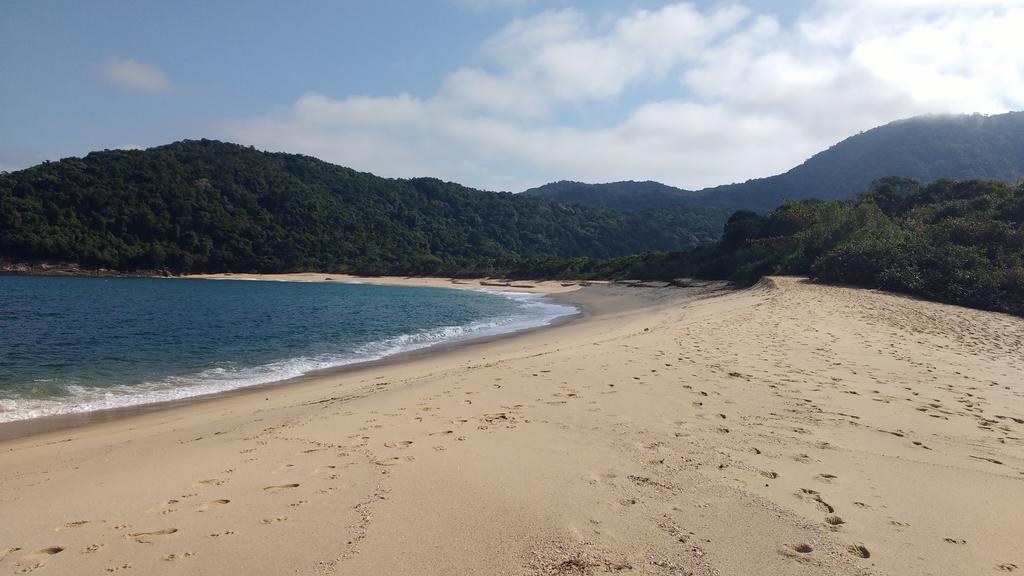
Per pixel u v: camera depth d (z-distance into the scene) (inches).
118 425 311.7
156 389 420.8
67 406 366.6
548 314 1088.2
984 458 194.1
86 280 2400.3
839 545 132.9
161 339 716.7
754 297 909.2
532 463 186.9
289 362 541.3
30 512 157.6
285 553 129.3
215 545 134.1
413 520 144.9
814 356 390.6
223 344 673.0
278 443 217.8
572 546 131.0
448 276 3056.1
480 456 194.4
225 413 319.6
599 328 727.7
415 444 209.6
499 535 136.4
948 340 475.8
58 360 554.3
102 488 176.1
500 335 728.3
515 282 2669.8
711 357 388.2
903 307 716.0
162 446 235.3
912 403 267.3
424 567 122.2
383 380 402.3
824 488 166.7
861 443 208.7
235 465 192.4
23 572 123.5
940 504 156.3
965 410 256.7
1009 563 126.3
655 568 121.7
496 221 4473.4
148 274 2763.3
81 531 143.6
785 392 286.8
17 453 246.7
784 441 210.4
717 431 222.7
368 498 159.5
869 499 159.2
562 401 273.3
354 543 133.3
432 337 724.7
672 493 161.9
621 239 4498.0
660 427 228.2
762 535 137.3
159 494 167.5
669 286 1649.9
